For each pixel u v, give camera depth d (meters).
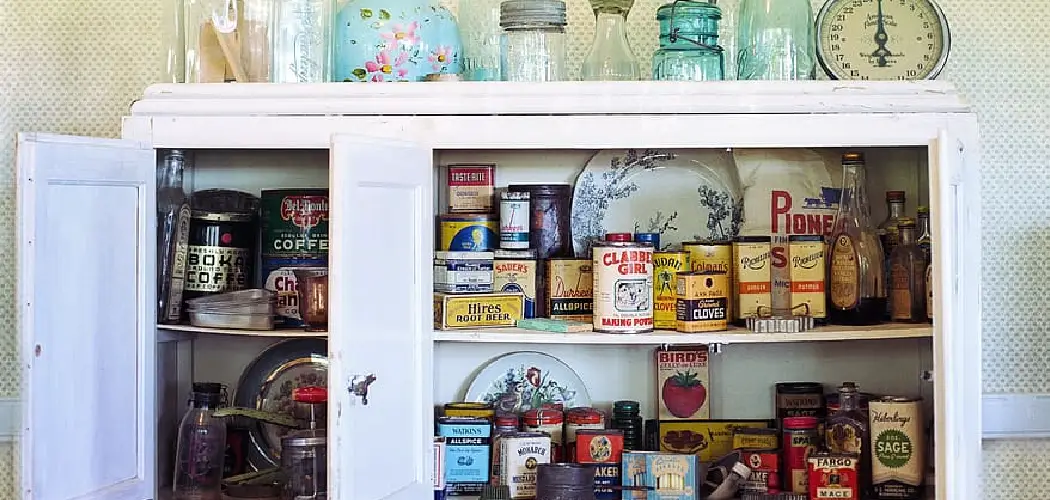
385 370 1.76
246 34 2.04
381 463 1.75
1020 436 2.29
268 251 2.15
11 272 2.33
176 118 1.94
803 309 2.04
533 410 2.16
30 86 2.36
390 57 2.09
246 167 2.29
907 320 2.07
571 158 2.25
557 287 2.12
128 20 2.35
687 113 1.90
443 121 1.91
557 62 2.09
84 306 1.76
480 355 2.25
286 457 1.95
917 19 2.03
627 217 2.21
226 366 2.27
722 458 2.07
